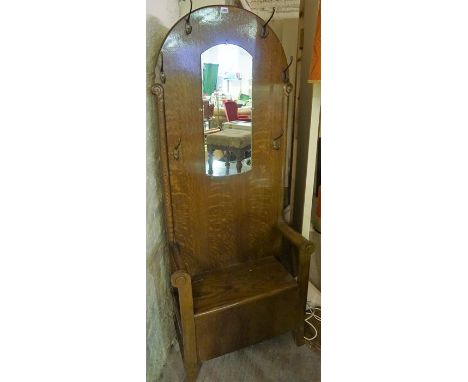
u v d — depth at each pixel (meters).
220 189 1.26
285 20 1.80
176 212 1.20
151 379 1.18
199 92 1.10
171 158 1.13
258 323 1.24
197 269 1.30
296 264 1.38
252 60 1.15
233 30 1.09
